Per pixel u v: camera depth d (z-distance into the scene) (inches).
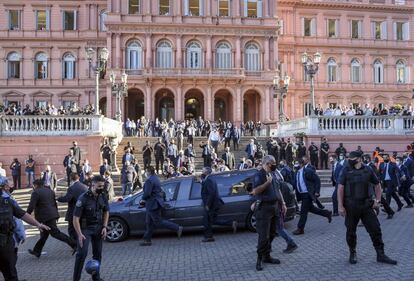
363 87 2293.3
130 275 369.1
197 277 353.1
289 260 394.9
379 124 1197.7
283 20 2228.1
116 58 1929.1
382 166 685.3
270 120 1995.6
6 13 2091.5
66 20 2127.2
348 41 2292.1
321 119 1178.0
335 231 527.5
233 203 546.9
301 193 518.3
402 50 2340.1
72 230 455.5
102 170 813.2
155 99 2053.4
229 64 2014.0
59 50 2113.7
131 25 1934.1
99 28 2123.5
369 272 343.6
